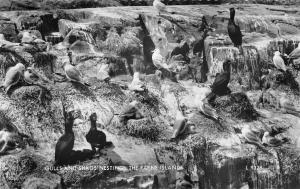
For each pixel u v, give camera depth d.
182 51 21.69
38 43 19.11
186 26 22.59
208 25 23.89
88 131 16.44
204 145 17.20
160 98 19.12
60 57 19.11
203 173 16.89
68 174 14.57
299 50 22.36
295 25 25.33
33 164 14.53
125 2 25.89
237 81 21.47
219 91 19.23
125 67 20.11
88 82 18.22
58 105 17.02
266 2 29.64
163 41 22.00
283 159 17.66
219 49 21.52
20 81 16.95
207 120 18.19
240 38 21.72
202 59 21.89
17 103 16.41
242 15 25.16
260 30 24.50
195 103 18.72
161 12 23.22
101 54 19.98
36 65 18.33
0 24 19.72
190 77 21.09
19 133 15.54
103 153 15.76
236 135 18.06
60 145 14.70
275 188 17.52
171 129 18.03
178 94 19.31
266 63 22.38
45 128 16.31
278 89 21.39
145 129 16.98
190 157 16.83
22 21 20.59
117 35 20.97
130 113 17.23
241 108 19.08
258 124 18.89
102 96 17.84
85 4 24.42
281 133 18.92
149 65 21.39
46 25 21.23
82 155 15.15
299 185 17.83
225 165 17.05
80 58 19.31
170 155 16.61
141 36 21.73
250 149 17.55
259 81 21.92
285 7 28.34
